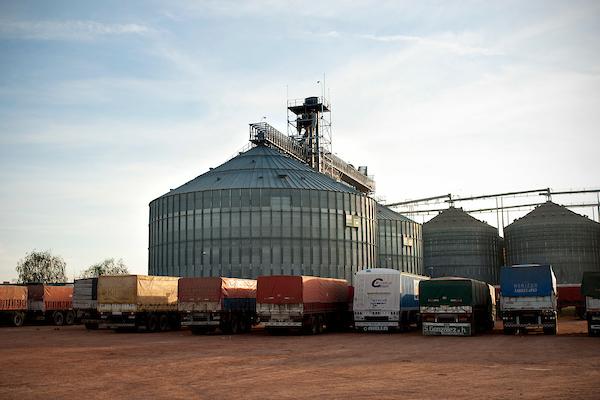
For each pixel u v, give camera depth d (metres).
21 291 57.56
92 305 51.56
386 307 44.44
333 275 77.25
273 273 74.56
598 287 38.47
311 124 101.25
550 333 41.72
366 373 21.34
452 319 40.81
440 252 122.88
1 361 25.92
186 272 76.38
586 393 16.67
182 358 26.84
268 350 30.66
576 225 115.81
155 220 82.25
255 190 76.19
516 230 120.81
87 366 24.02
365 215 82.88
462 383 18.73
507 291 41.62
